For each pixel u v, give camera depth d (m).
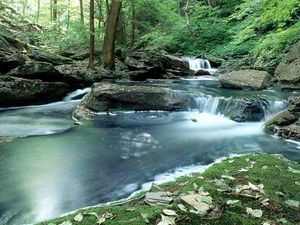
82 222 2.81
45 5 27.59
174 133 7.42
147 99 9.25
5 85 9.74
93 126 7.95
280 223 2.73
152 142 6.78
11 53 12.18
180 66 15.88
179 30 20.39
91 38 13.25
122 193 4.39
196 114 9.09
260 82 10.69
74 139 6.89
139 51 16.23
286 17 10.05
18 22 19.08
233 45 17.27
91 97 9.25
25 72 10.63
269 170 3.85
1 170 5.14
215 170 3.89
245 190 3.29
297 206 3.03
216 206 2.95
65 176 4.95
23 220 3.66
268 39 11.97
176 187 3.60
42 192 4.39
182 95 9.51
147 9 18.06
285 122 7.02
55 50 17.20
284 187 3.41
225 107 8.66
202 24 20.14
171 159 5.78
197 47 19.56
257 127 7.72
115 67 14.75
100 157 5.83
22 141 6.68
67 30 19.75
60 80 11.49
